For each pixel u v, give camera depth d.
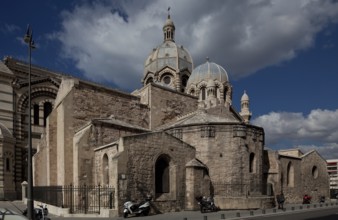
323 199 49.38
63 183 34.56
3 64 49.69
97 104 39.03
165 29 86.88
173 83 78.25
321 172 55.19
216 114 50.97
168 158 31.22
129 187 27.47
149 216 26.89
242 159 35.53
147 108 45.03
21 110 50.59
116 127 35.41
